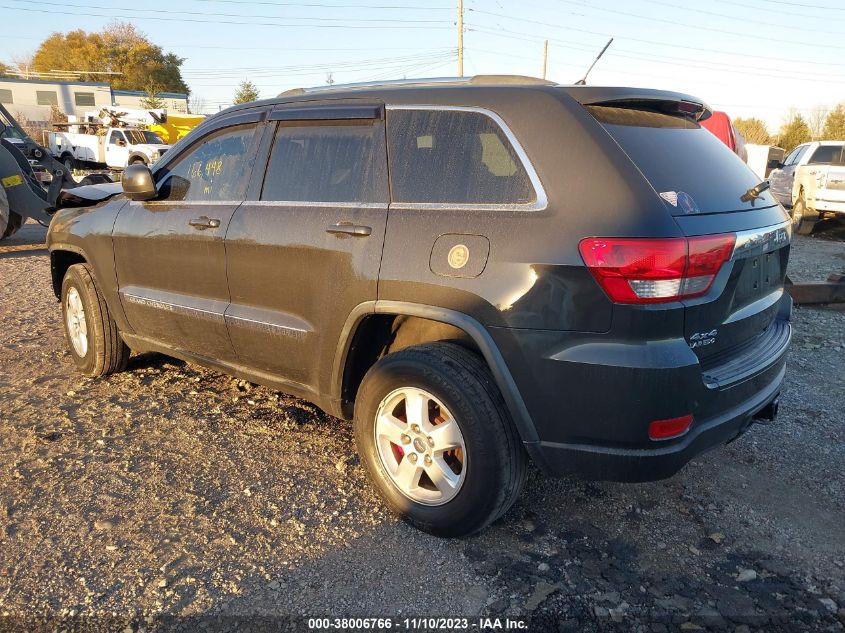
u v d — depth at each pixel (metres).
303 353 3.36
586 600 2.62
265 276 3.45
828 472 3.59
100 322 4.60
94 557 2.81
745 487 3.43
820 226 14.81
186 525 3.04
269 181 3.54
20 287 8.00
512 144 2.73
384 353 3.31
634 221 2.43
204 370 4.99
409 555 2.87
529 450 2.69
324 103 3.41
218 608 2.55
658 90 3.01
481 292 2.65
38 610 2.52
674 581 2.73
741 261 2.71
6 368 5.01
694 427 2.59
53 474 3.44
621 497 3.33
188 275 3.89
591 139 2.60
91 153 31.31
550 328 2.53
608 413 2.49
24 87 54.62
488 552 2.89
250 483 3.40
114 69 70.19
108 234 4.37
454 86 3.02
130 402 4.38
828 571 2.80
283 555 2.85
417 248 2.85
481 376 2.73
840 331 6.12
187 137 4.12
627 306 2.41
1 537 2.92
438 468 2.88
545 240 2.54
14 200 10.80
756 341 3.06
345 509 3.19
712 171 2.91
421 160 2.98
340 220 3.13
